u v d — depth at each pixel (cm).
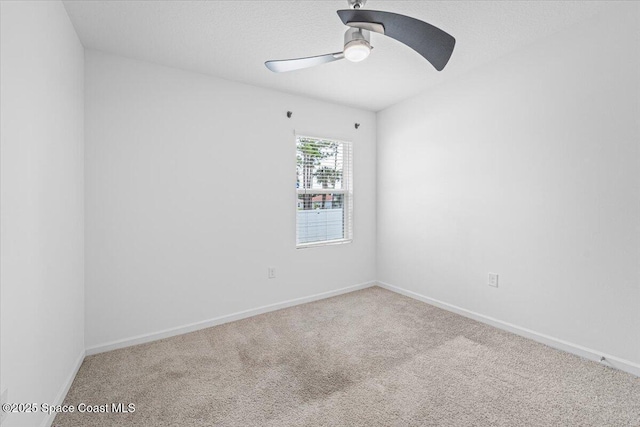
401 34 148
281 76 269
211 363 203
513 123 237
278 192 304
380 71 263
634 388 169
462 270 281
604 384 173
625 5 178
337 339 238
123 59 227
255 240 291
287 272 312
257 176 291
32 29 128
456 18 189
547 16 189
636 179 177
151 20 184
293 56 232
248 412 155
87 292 214
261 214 294
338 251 351
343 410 156
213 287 268
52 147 151
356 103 346
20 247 117
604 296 192
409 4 174
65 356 170
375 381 181
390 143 358
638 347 179
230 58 234
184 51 222
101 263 219
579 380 178
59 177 161
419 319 276
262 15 181
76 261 192
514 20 192
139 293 234
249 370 194
